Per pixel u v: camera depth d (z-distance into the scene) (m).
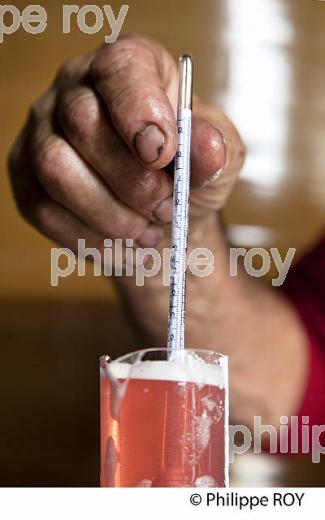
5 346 1.49
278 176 1.53
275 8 1.53
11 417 1.49
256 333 0.87
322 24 1.54
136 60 0.53
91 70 0.54
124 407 0.40
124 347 1.50
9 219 1.48
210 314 0.83
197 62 1.52
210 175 0.53
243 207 1.51
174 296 0.43
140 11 1.50
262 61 1.54
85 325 1.50
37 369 1.49
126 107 0.50
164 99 0.50
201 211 0.65
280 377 0.89
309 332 0.90
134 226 0.57
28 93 1.47
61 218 0.60
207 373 0.40
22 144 0.60
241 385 0.88
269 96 1.54
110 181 0.55
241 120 1.54
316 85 1.54
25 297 1.49
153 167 0.50
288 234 1.52
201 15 1.52
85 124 0.54
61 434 1.48
